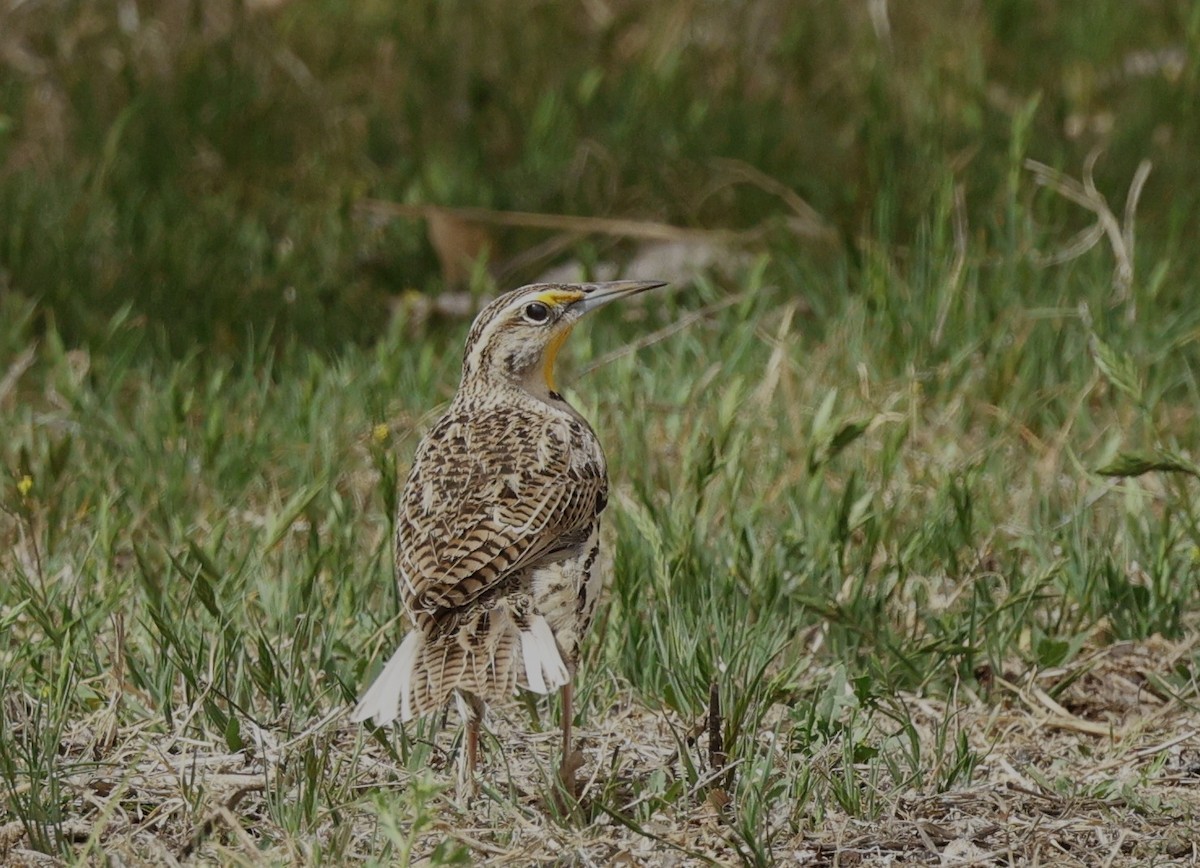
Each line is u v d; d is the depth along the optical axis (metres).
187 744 7.88
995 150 15.45
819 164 15.62
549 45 18.45
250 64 17.42
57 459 10.10
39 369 12.56
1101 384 11.73
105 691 8.33
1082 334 12.20
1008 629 9.12
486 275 14.27
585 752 8.02
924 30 18.52
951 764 7.88
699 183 15.40
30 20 17.94
